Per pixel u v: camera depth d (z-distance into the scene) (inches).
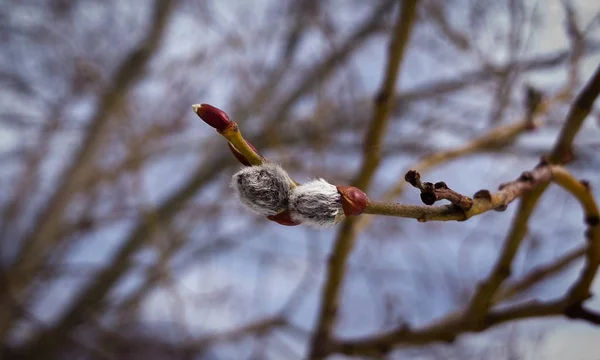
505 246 115.8
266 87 313.1
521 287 141.9
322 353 154.6
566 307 112.1
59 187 327.3
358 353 150.1
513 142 179.9
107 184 328.8
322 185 55.7
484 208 72.2
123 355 326.0
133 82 316.8
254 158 58.6
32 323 328.2
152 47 312.5
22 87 324.8
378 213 60.2
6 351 335.9
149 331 323.9
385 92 135.8
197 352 300.5
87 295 323.3
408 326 141.9
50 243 326.6
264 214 55.2
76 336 330.6
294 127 305.0
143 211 305.7
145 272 313.4
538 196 106.3
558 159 100.4
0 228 330.0
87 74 313.7
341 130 288.2
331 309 154.7
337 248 147.3
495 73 197.8
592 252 106.0
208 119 57.1
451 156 160.4
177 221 339.0
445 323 132.4
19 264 315.3
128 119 318.7
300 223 55.8
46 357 329.4
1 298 313.1
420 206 64.6
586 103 96.9
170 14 312.8
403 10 126.0
